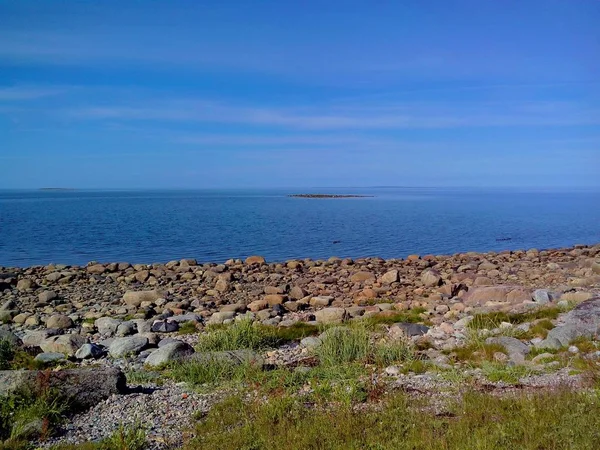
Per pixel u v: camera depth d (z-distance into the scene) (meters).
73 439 7.98
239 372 10.61
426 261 32.31
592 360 10.16
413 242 49.03
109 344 14.40
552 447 6.59
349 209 105.44
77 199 182.00
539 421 7.21
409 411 8.04
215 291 23.67
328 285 25.19
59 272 28.38
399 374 10.49
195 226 64.12
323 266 31.45
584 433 6.72
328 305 20.55
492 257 34.38
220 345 13.20
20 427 7.97
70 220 72.62
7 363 11.84
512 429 7.08
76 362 12.66
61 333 16.34
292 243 47.84
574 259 33.00
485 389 9.12
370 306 18.70
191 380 10.43
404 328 14.51
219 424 8.12
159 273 28.12
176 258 39.38
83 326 17.08
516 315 15.16
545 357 10.77
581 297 17.38
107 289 24.97
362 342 12.04
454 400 8.48
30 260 38.22
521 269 28.88
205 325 16.83
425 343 12.90
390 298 21.34
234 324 14.95
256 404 8.66
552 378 9.53
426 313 16.97
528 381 9.47
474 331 12.88
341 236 53.44
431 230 59.88
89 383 9.31
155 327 16.25
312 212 94.75
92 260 38.34
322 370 10.67
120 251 42.81
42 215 83.44
